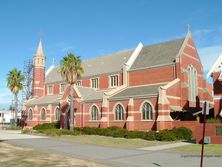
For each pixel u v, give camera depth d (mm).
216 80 41250
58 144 36500
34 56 89375
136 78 62219
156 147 33156
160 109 49438
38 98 85188
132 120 53438
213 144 34438
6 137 47344
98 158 24500
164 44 64125
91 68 75750
